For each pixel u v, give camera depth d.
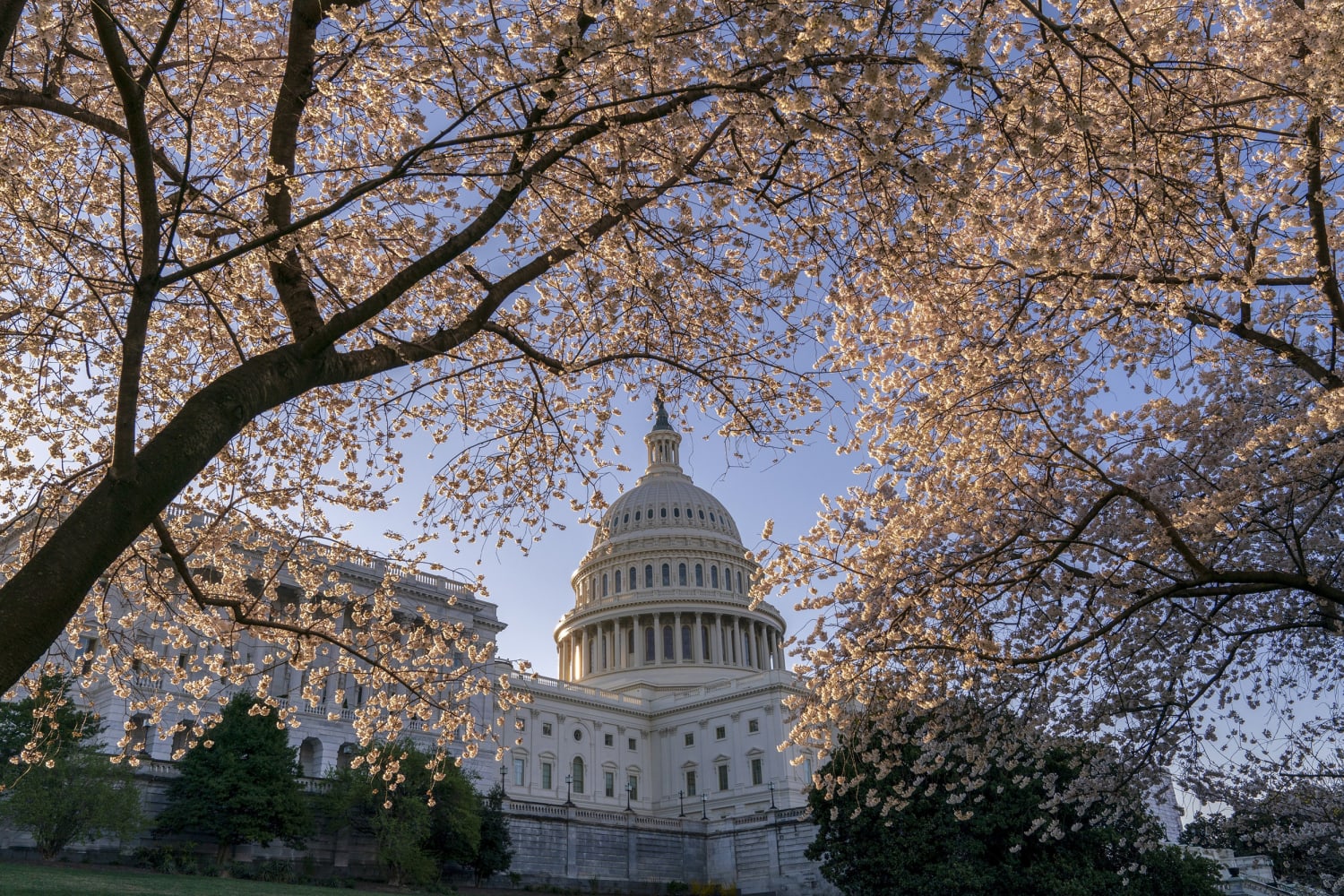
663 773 132.88
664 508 162.00
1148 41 13.27
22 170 15.42
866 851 54.59
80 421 17.73
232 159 14.37
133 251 15.21
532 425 17.59
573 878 87.31
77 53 13.00
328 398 18.50
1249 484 18.41
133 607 18.20
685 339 17.36
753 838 98.00
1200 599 21.75
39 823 49.56
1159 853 49.50
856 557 20.69
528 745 120.38
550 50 13.30
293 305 11.73
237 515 18.16
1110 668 21.30
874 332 20.44
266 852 64.50
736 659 150.38
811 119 11.83
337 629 39.31
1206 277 16.62
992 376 19.64
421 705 17.64
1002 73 14.29
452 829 69.25
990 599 20.20
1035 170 16.92
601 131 12.38
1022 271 17.48
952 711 22.23
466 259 17.17
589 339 18.28
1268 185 18.48
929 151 14.71
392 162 16.31
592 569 159.12
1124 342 20.05
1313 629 22.56
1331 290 16.50
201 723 18.69
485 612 84.38
